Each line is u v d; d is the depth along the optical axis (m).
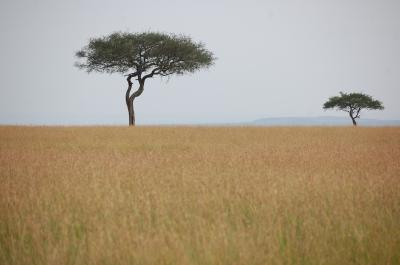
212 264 18.48
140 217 25.44
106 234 21.86
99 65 180.62
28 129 121.56
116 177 38.16
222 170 43.69
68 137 93.00
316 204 28.20
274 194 30.75
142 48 176.00
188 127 135.00
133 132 110.38
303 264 18.86
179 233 22.31
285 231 22.83
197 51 179.00
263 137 95.69
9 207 27.28
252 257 19.12
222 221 24.36
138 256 18.88
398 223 23.84
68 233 22.77
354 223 23.56
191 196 30.81
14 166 45.38
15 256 19.61
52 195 31.11
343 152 60.12
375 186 33.78
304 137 95.62
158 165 46.75
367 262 18.97
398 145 73.38
